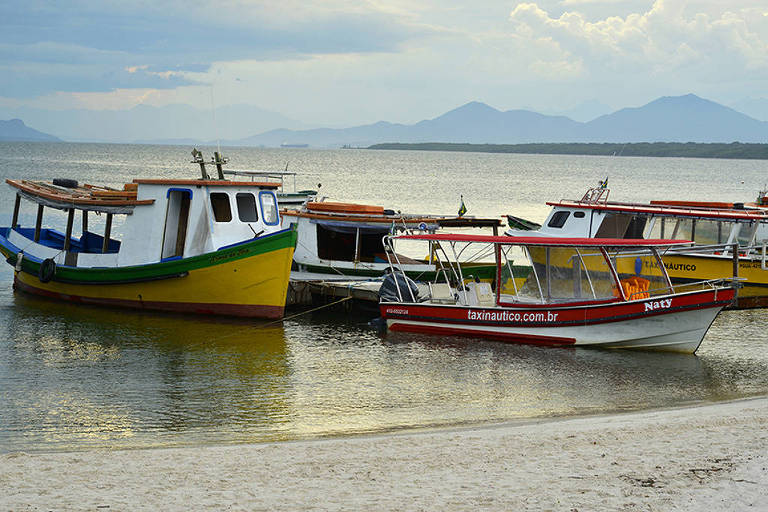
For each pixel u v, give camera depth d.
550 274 21.69
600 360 19.86
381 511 9.00
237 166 160.25
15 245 28.83
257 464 11.04
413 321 22.97
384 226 28.70
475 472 10.47
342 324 24.36
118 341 21.47
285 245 23.08
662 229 28.33
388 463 10.98
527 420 14.67
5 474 10.54
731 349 21.20
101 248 30.27
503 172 167.00
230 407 15.83
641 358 20.06
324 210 30.17
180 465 11.02
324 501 9.38
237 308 24.05
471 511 8.96
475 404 16.08
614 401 16.30
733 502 9.17
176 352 20.42
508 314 21.61
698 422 13.09
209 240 23.98
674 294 19.95
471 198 80.69
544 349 20.98
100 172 108.31
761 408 14.23
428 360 19.86
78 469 10.82
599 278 21.08
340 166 179.88
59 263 26.73
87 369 18.70
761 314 26.30
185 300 24.50
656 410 15.23
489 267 28.44
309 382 17.77
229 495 9.65
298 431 14.26
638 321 20.33
